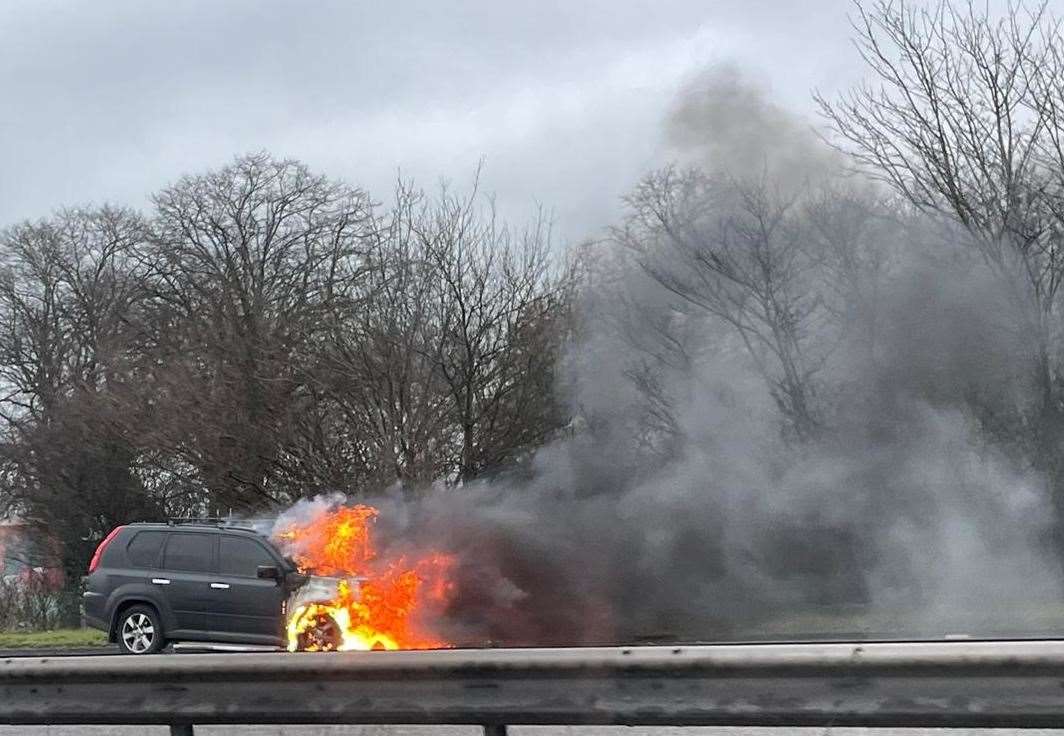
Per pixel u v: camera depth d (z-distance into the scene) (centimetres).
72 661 672
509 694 579
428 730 653
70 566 3834
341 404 2589
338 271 3816
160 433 2952
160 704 647
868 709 518
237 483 2792
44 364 4303
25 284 4378
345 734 664
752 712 536
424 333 2577
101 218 4469
